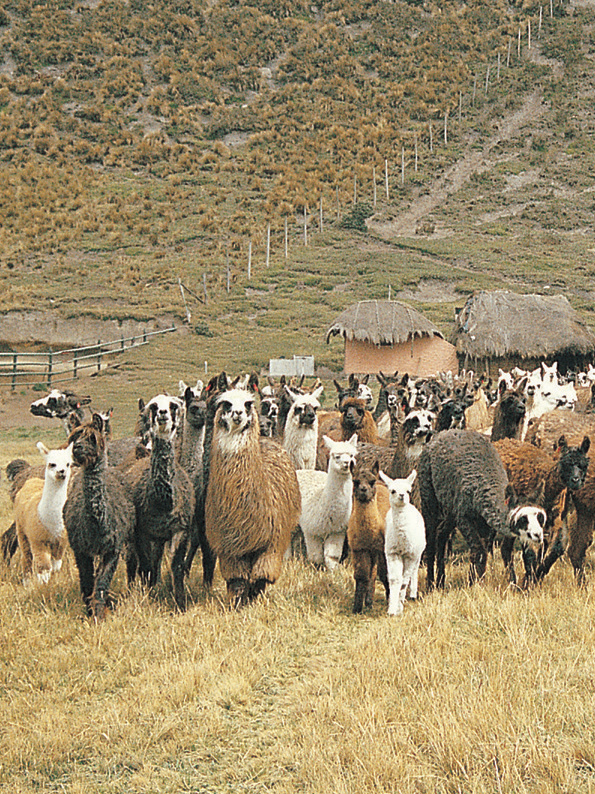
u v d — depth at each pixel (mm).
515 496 7770
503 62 78125
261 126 68875
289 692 5988
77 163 62812
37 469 10984
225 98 73562
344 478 8742
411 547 7703
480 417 14688
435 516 8875
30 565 9656
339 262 47469
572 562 8594
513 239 52438
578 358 32031
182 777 4879
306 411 10922
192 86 73625
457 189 60812
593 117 68438
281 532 8039
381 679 5895
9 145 64438
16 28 78625
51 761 5074
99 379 33000
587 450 7926
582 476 7828
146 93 72625
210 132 68000
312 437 11094
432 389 15430
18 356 37406
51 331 39656
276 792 4590
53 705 5867
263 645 6711
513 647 6246
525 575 7965
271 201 57094
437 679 5770
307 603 7953
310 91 74375
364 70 78438
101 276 46750
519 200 58281
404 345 33031
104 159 63406
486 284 43750
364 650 6422
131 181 60844
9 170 61000
